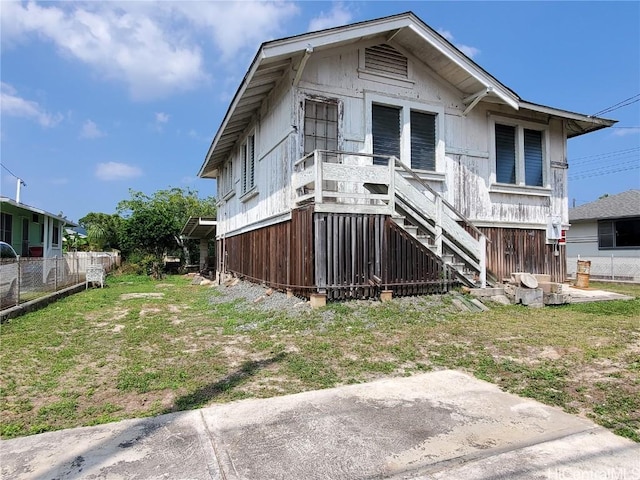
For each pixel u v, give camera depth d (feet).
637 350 16.83
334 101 29.27
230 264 50.88
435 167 32.99
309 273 24.79
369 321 21.89
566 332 20.06
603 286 48.80
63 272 42.45
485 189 34.99
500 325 21.50
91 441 9.50
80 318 26.58
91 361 16.52
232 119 38.22
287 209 28.78
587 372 14.32
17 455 8.88
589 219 66.59
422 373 14.51
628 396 12.13
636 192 71.00
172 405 11.86
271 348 17.76
